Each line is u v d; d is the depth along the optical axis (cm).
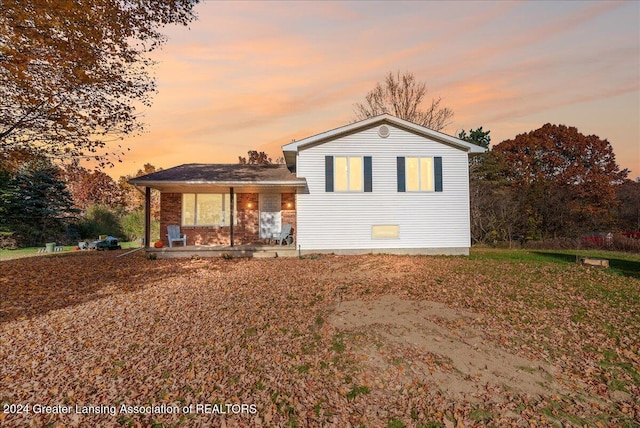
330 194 1320
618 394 395
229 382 411
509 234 2434
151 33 888
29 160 943
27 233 2159
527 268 1080
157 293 768
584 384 413
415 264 1118
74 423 334
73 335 536
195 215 1473
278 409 364
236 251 1282
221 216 1488
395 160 1345
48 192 2295
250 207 1493
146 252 1253
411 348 488
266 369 441
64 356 469
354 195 1328
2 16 639
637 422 347
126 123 976
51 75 789
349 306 664
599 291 795
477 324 579
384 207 1337
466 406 368
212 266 1097
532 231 2469
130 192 3628
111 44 823
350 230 1326
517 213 2494
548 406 370
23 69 706
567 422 345
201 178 1295
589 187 2848
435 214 1354
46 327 568
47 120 866
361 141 1334
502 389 397
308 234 1311
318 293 757
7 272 988
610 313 645
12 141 893
